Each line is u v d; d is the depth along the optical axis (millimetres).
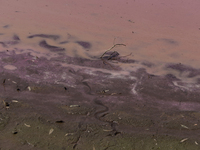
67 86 3715
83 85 3756
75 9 6824
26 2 7191
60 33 5473
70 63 4340
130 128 2990
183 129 3000
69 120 3078
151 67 4340
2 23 5797
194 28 5938
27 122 3025
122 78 3969
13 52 4598
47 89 3625
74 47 4918
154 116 3186
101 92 3617
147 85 3814
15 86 3652
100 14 6543
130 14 6605
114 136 2873
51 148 2695
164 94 3625
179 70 4281
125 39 5305
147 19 6332
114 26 5887
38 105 3312
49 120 3064
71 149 2693
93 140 2811
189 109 3338
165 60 4578
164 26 5973
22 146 2711
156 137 2875
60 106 3305
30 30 5547
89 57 4582
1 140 2771
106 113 3205
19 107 3260
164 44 5156
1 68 4051
